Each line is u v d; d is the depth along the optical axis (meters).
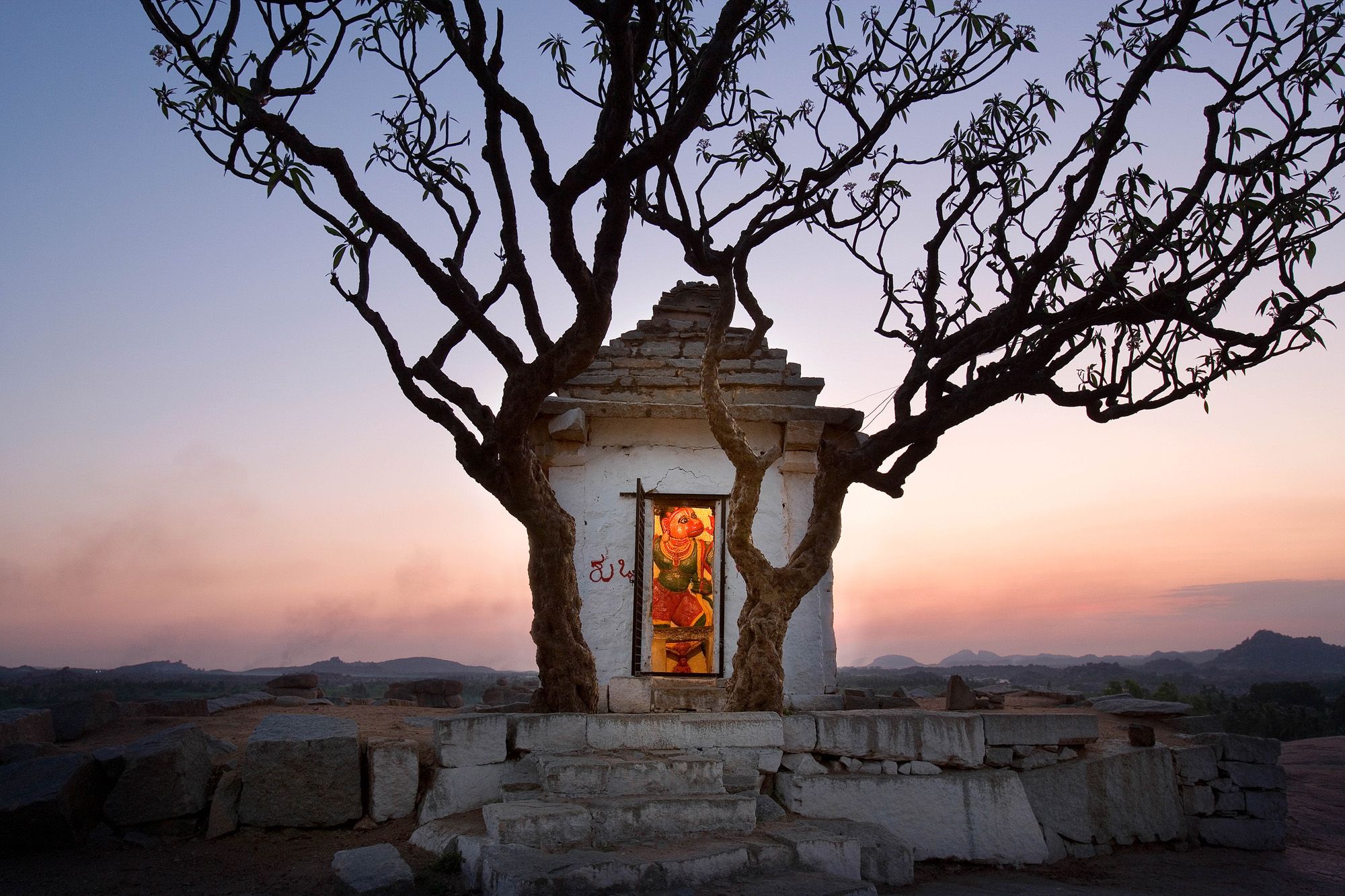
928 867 7.87
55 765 7.40
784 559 11.66
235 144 7.01
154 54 7.01
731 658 11.39
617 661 11.26
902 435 9.12
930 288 9.94
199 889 6.30
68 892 6.18
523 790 7.25
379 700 18.27
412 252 7.69
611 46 6.68
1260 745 9.70
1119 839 8.91
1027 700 15.84
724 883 5.95
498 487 8.17
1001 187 9.45
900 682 50.44
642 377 12.32
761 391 12.42
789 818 7.59
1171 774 9.46
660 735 7.98
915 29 8.86
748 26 9.26
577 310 7.71
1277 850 9.36
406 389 7.86
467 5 7.15
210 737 9.16
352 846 7.20
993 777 8.27
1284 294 8.20
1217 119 8.24
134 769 7.40
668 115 9.30
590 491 11.77
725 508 11.84
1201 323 8.48
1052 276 8.65
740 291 9.80
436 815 7.41
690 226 9.15
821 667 11.38
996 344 9.07
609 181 7.25
